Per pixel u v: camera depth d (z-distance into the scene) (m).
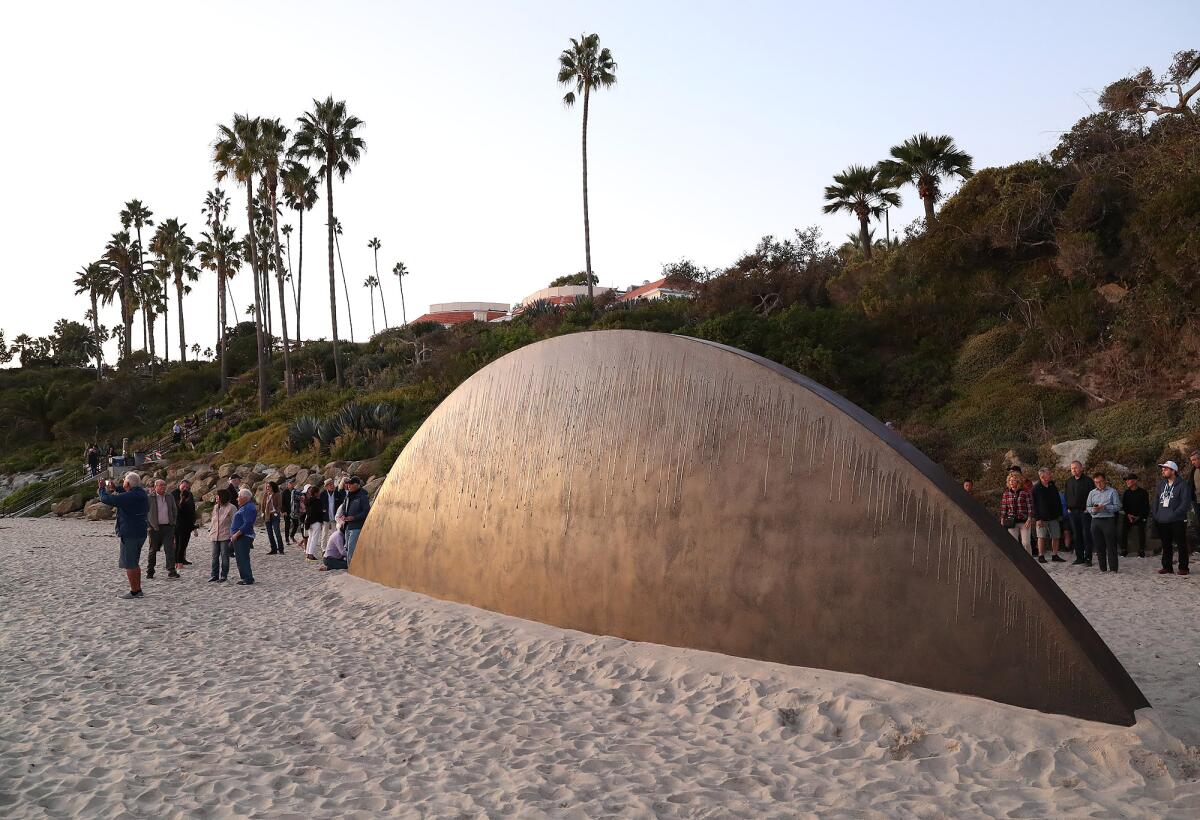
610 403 7.19
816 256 31.92
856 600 5.22
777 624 5.59
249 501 12.27
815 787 3.92
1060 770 3.91
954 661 4.77
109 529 25.94
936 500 4.97
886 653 5.05
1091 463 15.80
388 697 5.80
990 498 15.18
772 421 5.91
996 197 24.53
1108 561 11.43
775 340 24.14
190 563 14.86
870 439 5.33
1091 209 21.45
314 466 29.28
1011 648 4.58
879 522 5.20
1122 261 20.88
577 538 7.14
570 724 5.06
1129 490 12.42
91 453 39.81
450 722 5.23
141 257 74.50
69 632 8.58
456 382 31.78
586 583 7.00
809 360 22.98
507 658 6.71
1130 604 8.49
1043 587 4.60
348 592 9.81
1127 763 3.86
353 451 29.16
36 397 57.28
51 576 13.60
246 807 3.96
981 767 4.03
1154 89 22.73
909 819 3.52
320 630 8.30
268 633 8.23
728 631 5.88
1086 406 18.62
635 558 6.60
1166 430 16.31
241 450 36.12
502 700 5.65
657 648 6.22
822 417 5.61
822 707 4.83
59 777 4.43
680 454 6.45
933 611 4.89
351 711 5.51
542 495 7.62
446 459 9.12
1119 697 4.25
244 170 44.06
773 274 28.72
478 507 8.41
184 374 57.47
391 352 46.72
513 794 3.98
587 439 7.29
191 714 5.57
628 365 7.14
